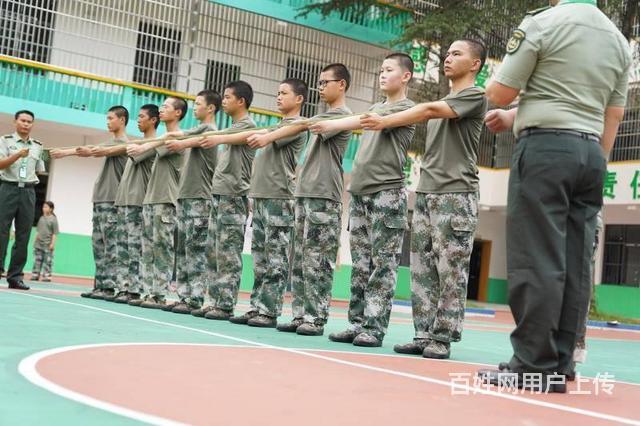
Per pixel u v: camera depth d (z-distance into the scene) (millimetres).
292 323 4996
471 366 3639
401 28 14227
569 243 2941
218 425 1823
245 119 5727
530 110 2906
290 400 2238
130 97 13016
